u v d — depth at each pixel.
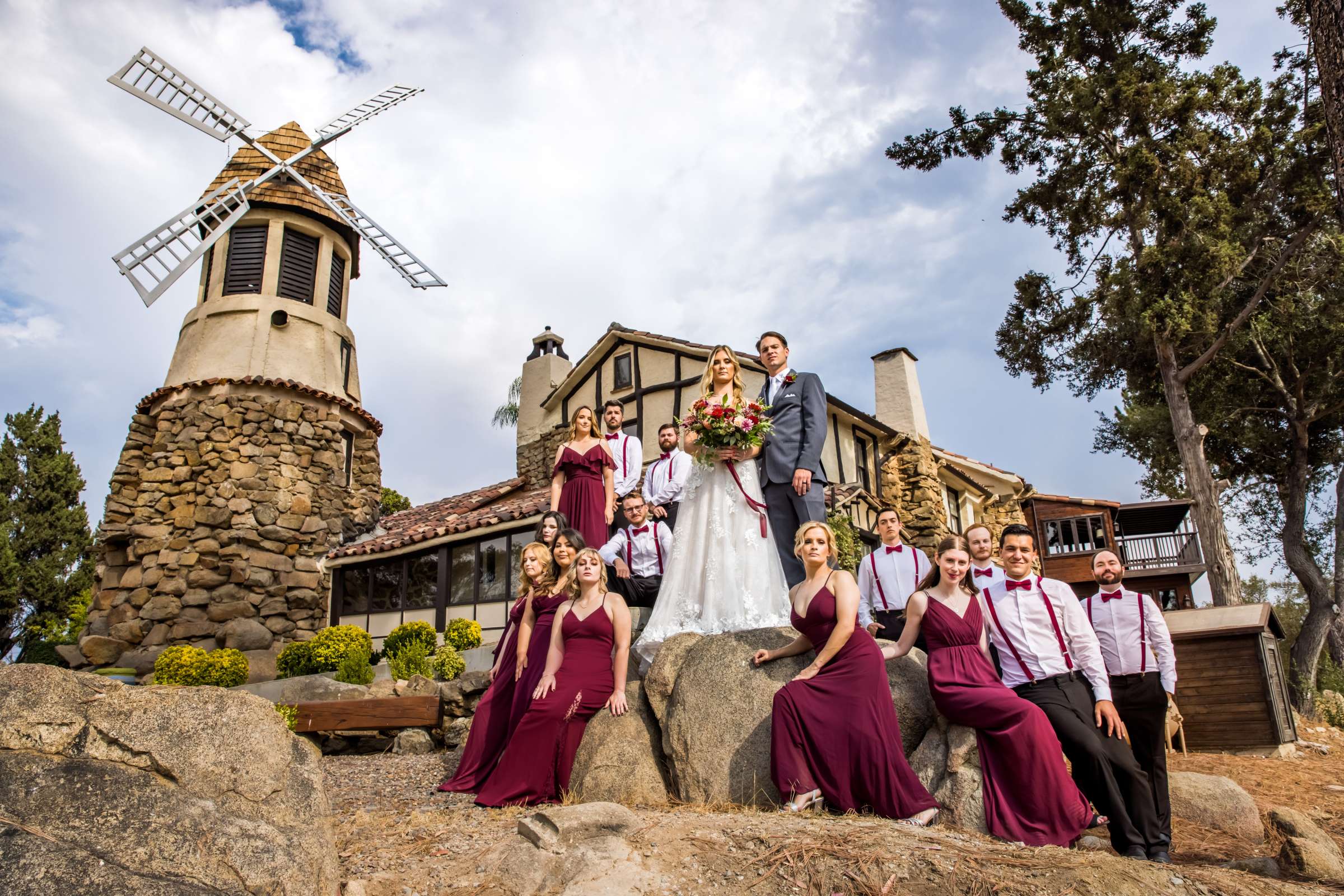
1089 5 17.45
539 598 6.58
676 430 8.80
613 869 3.44
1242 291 18.00
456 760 7.89
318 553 16.56
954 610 5.03
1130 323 17.66
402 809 5.59
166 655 12.94
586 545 6.50
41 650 17.83
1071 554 24.38
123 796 2.55
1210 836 5.70
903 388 21.17
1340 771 9.25
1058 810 4.32
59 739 2.60
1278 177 16.22
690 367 18.34
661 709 5.50
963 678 4.82
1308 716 15.09
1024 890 3.28
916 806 4.46
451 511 18.88
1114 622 5.33
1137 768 4.63
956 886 3.33
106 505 15.73
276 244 18.16
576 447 7.96
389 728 9.38
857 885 3.35
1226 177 16.55
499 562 15.53
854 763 4.59
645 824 3.99
